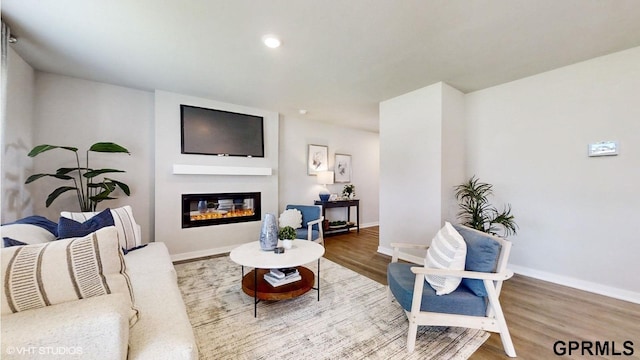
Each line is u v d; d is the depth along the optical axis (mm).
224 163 3967
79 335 811
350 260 3578
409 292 1749
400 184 3646
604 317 2070
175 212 3572
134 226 2502
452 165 3328
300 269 2674
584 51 2420
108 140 3254
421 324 1680
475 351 1673
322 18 1915
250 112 4230
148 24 1990
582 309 2201
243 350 1670
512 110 3139
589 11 1818
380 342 1761
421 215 3371
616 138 2451
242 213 4184
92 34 2129
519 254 3090
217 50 2396
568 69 2723
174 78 3064
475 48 2352
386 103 3863
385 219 3871
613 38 2189
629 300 2363
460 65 2705
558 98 2793
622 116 2422
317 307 2230
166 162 3512
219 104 3926
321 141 5418
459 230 2102
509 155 3164
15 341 741
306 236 3494
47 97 2883
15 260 896
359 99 3822
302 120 5125
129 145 3391
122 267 1086
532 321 2010
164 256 2260
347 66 2729
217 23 1980
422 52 2428
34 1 1710
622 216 2430
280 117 4824
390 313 2139
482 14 1858
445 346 1721
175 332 1122
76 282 935
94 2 1732
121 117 3336
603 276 2521
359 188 6141
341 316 2088
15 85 2414
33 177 2480
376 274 3037
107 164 3254
